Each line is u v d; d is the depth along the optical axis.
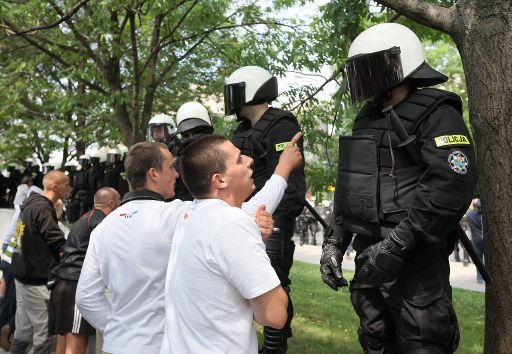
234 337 1.96
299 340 6.39
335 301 9.04
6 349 6.11
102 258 2.67
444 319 2.62
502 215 2.97
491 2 3.01
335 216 3.02
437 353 2.64
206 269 1.98
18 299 5.39
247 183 2.20
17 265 5.32
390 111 2.60
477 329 7.29
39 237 5.27
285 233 3.60
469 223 11.84
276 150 3.64
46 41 10.42
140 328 2.54
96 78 10.94
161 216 2.61
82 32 10.20
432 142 2.49
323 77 6.53
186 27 10.99
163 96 12.92
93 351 4.73
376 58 2.66
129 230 2.62
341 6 5.61
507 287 2.96
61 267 4.70
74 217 17.50
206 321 1.97
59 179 5.43
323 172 6.46
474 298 9.72
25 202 5.39
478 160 3.09
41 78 12.18
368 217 2.73
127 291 2.57
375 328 2.93
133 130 10.15
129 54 10.68
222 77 12.19
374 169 2.71
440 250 2.71
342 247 3.04
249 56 7.77
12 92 11.88
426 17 3.27
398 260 2.51
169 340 2.06
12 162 20.05
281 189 2.69
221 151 2.16
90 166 17.80
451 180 2.42
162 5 9.44
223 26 11.07
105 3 8.62
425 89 2.64
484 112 3.03
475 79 3.08
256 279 1.93
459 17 3.16
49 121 13.30
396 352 2.93
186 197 4.49
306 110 6.51
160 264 2.56
